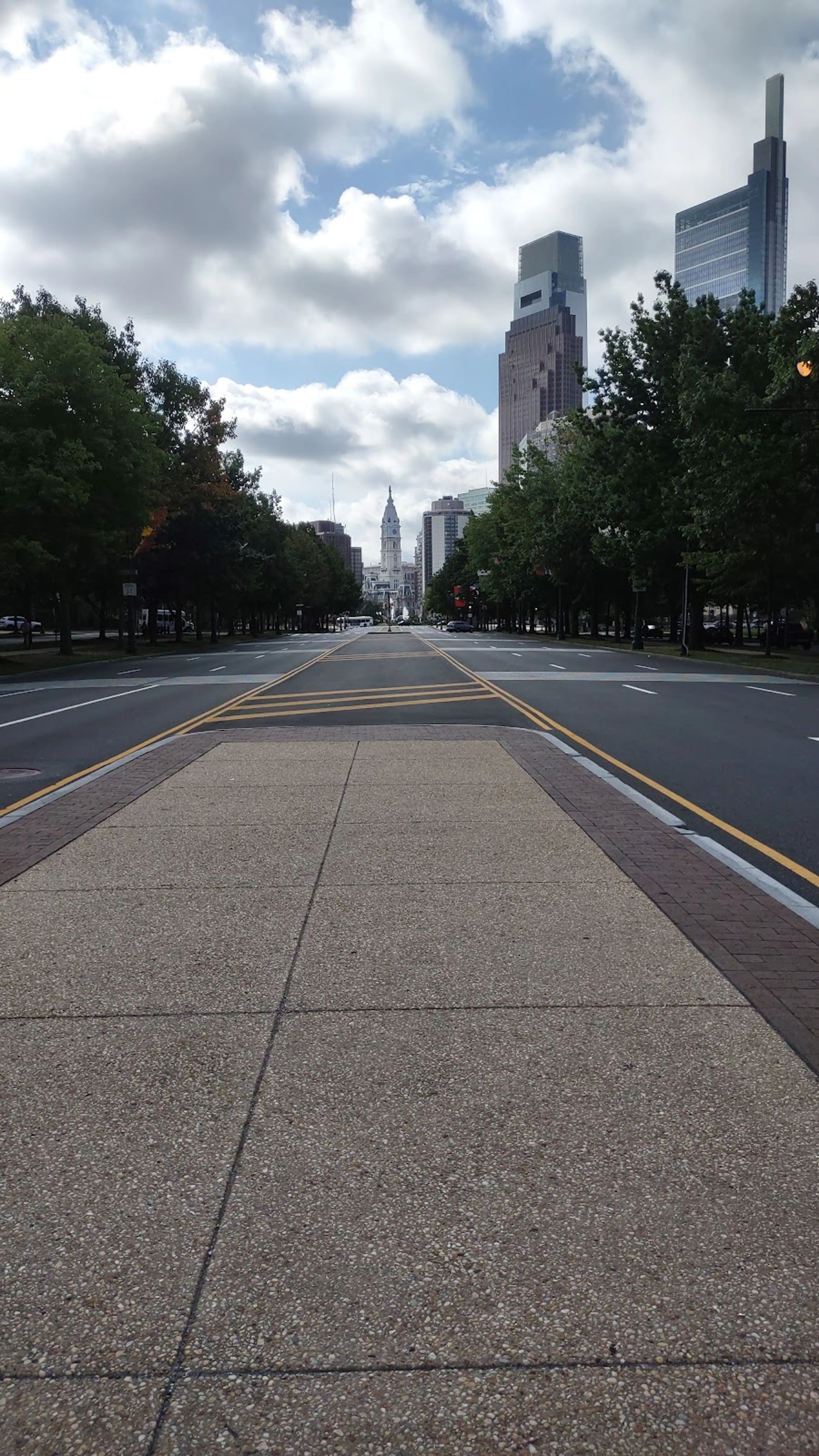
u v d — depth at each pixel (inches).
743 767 476.4
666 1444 85.6
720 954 203.2
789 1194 119.1
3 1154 129.3
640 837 313.0
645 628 3233.3
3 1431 87.2
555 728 636.1
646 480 1851.6
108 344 2053.4
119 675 1314.0
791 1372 92.7
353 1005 177.2
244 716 725.9
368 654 1882.4
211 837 316.2
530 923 224.2
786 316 1405.0
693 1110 138.6
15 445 1341.0
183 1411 89.2
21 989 186.5
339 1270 106.6
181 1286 104.7
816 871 280.7
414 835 316.2
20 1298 103.3
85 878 266.7
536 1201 118.0
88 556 1646.2
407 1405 89.5
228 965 198.4
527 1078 148.6
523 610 4365.2
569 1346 95.9
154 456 1569.9
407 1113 138.7
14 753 553.3
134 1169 125.7
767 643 1653.5
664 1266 106.7
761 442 1384.1
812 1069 150.9
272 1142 131.6
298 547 4906.5
